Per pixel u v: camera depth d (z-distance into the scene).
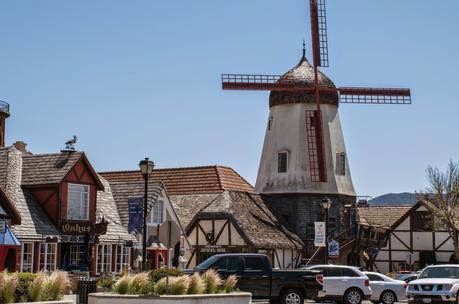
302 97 57.44
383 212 70.88
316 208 56.09
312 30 58.31
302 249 53.16
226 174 59.94
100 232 37.69
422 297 29.98
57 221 37.28
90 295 24.30
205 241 49.16
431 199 63.88
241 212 50.41
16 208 35.56
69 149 39.50
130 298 23.45
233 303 24.81
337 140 58.19
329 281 33.59
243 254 29.33
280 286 29.08
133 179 61.44
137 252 42.81
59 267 37.09
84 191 39.16
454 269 31.31
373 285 36.84
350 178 58.88
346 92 58.84
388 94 59.25
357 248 54.56
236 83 56.91
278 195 56.66
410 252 65.25
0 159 38.28
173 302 23.33
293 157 56.94
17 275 20.44
